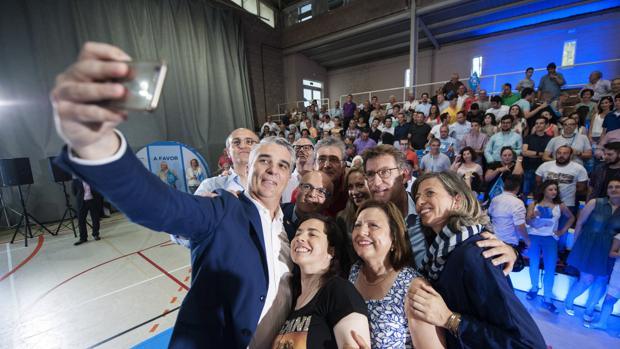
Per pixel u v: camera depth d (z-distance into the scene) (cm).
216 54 901
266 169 99
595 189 270
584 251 224
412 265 104
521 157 366
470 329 76
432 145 412
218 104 909
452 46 955
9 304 279
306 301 95
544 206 251
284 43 1131
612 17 705
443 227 96
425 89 1023
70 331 237
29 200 560
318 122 846
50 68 579
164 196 64
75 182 439
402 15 801
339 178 187
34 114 561
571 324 228
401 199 139
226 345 84
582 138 346
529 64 828
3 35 526
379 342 92
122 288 304
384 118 666
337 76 1263
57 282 321
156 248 421
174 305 271
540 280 271
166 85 767
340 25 951
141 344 220
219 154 905
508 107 484
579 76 756
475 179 350
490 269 78
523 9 730
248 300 84
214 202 88
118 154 48
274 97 1127
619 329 217
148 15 722
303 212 148
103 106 37
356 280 112
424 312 82
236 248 85
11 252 416
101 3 644
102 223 570
